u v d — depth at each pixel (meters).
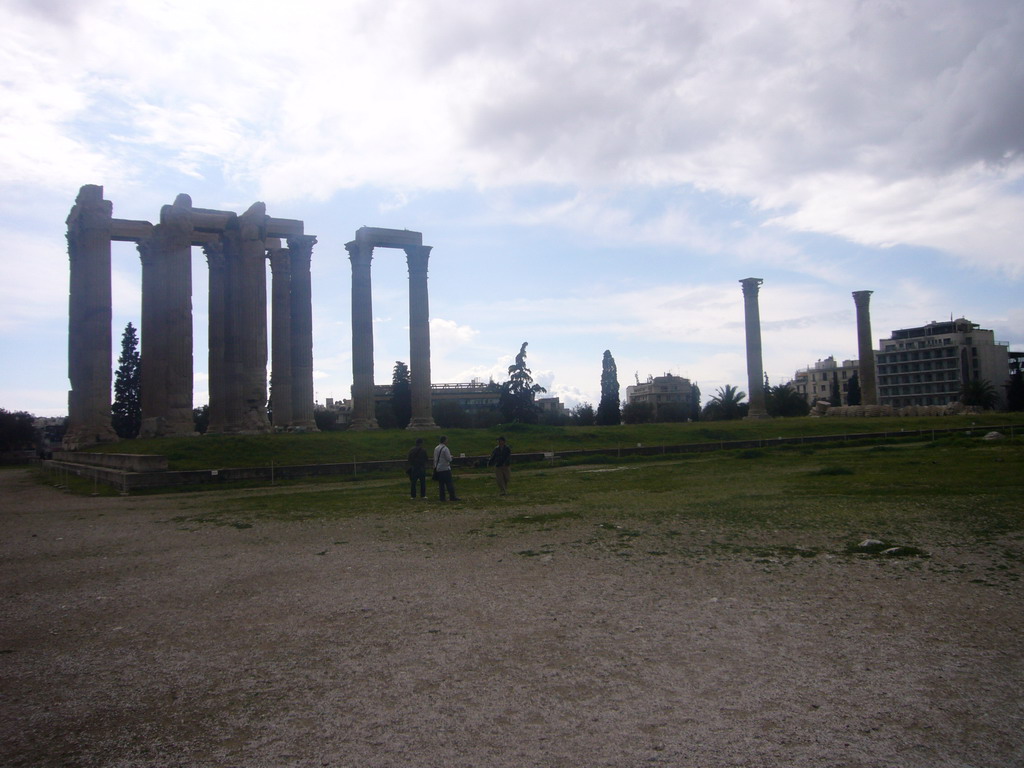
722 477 25.66
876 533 12.66
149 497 26.66
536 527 15.11
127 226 48.00
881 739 4.96
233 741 5.30
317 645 7.50
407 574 10.82
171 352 42.81
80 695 6.36
